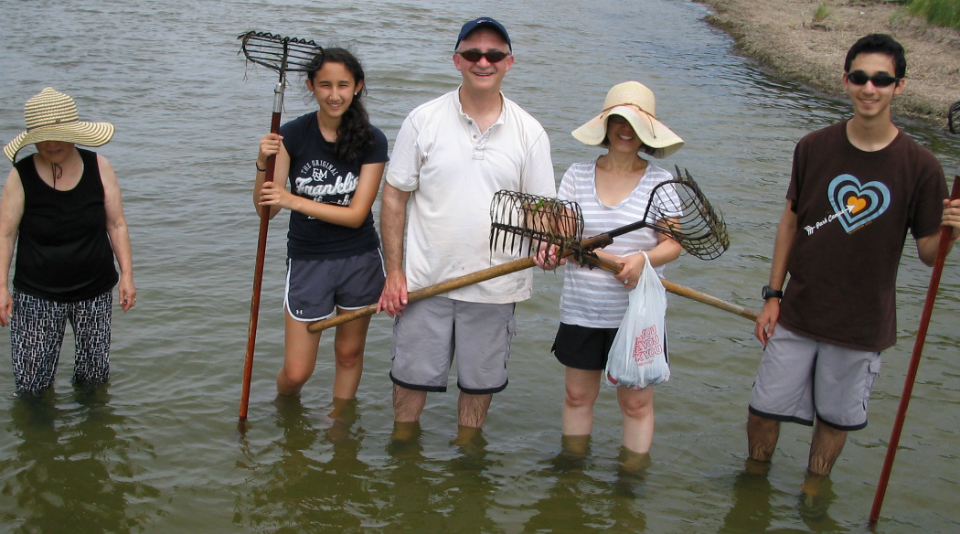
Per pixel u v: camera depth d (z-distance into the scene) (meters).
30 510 3.65
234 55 13.19
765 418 4.03
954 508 3.93
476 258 3.96
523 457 4.25
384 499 3.87
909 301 6.12
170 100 10.56
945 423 4.63
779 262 3.96
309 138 4.10
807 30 19.05
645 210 3.74
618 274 3.77
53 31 14.18
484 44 3.63
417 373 4.18
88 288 4.38
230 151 8.78
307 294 4.26
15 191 4.14
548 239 3.68
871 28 18.44
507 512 3.81
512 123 3.86
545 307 5.94
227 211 7.25
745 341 5.54
